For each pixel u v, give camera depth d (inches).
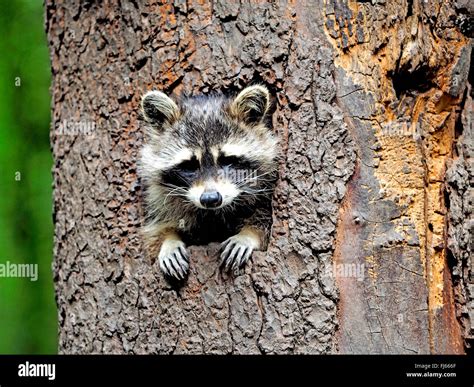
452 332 61.6
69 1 65.6
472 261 61.5
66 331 64.7
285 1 61.8
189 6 62.9
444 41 62.3
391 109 61.6
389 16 61.4
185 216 66.3
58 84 66.2
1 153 86.9
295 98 61.5
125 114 64.1
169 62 63.2
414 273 60.7
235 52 62.5
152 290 62.4
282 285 60.6
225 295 61.2
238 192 65.1
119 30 64.0
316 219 60.7
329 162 60.9
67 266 64.7
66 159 65.3
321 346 60.2
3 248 86.7
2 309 87.7
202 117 65.5
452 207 61.7
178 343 61.7
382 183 60.9
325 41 61.5
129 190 63.9
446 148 62.7
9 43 86.1
